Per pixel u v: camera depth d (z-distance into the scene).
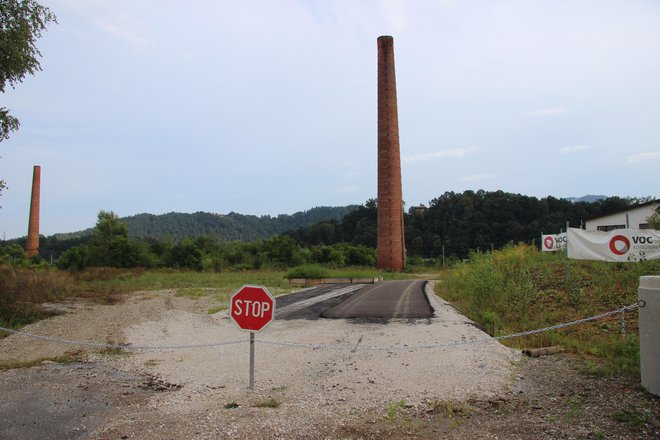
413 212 99.38
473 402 5.62
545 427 4.73
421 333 10.03
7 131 15.60
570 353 7.80
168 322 12.87
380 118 51.69
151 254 54.75
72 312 14.64
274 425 4.88
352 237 105.62
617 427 4.62
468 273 18.61
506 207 80.19
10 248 50.03
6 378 6.88
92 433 4.72
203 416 5.18
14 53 14.67
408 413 5.31
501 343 8.88
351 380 6.71
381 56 51.78
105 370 7.57
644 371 5.65
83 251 54.72
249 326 6.45
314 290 22.67
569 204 78.75
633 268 13.02
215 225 185.25
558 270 16.91
